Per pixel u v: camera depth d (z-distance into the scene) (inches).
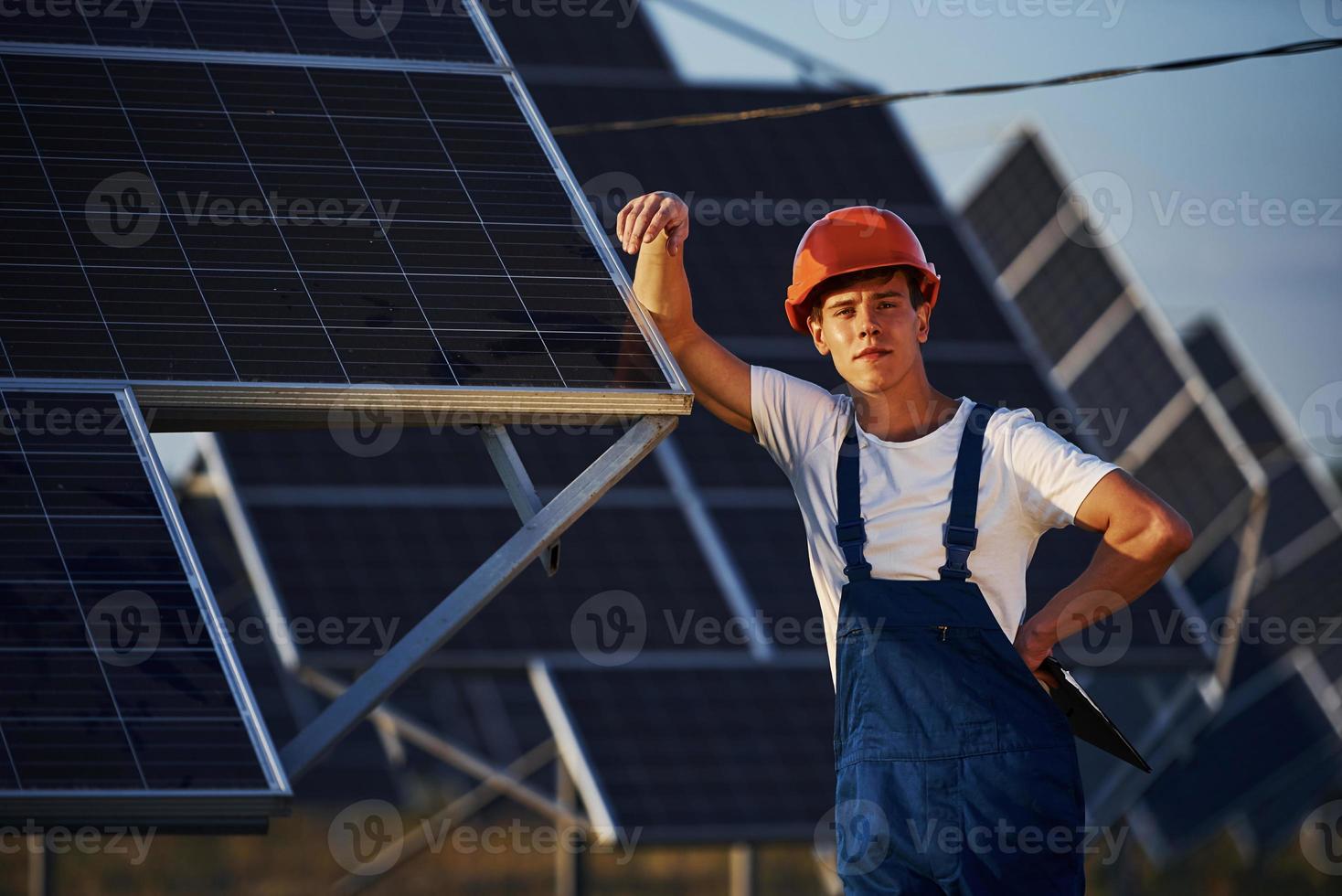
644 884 2844.5
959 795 448.8
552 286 562.6
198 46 679.1
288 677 2176.4
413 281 558.6
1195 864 2842.0
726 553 1660.9
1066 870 450.3
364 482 1710.1
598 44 2185.0
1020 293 2488.9
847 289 487.5
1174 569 2142.0
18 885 2354.8
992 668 454.6
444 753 1662.2
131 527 472.7
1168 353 2225.6
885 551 462.6
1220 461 2148.1
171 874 2647.6
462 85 681.0
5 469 478.0
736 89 2165.4
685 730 1595.7
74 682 429.1
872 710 458.3
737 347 1825.8
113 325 522.3
